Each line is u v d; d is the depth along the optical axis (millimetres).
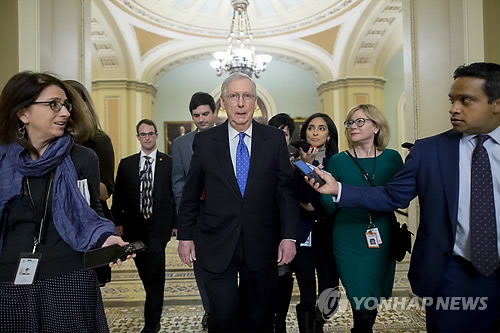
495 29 3248
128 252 1716
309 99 12578
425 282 1799
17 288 1695
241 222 2168
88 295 1826
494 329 1728
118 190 3279
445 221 1759
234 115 2199
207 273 2201
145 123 3270
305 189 2420
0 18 3371
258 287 2250
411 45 4273
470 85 1601
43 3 3625
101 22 9094
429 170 1803
